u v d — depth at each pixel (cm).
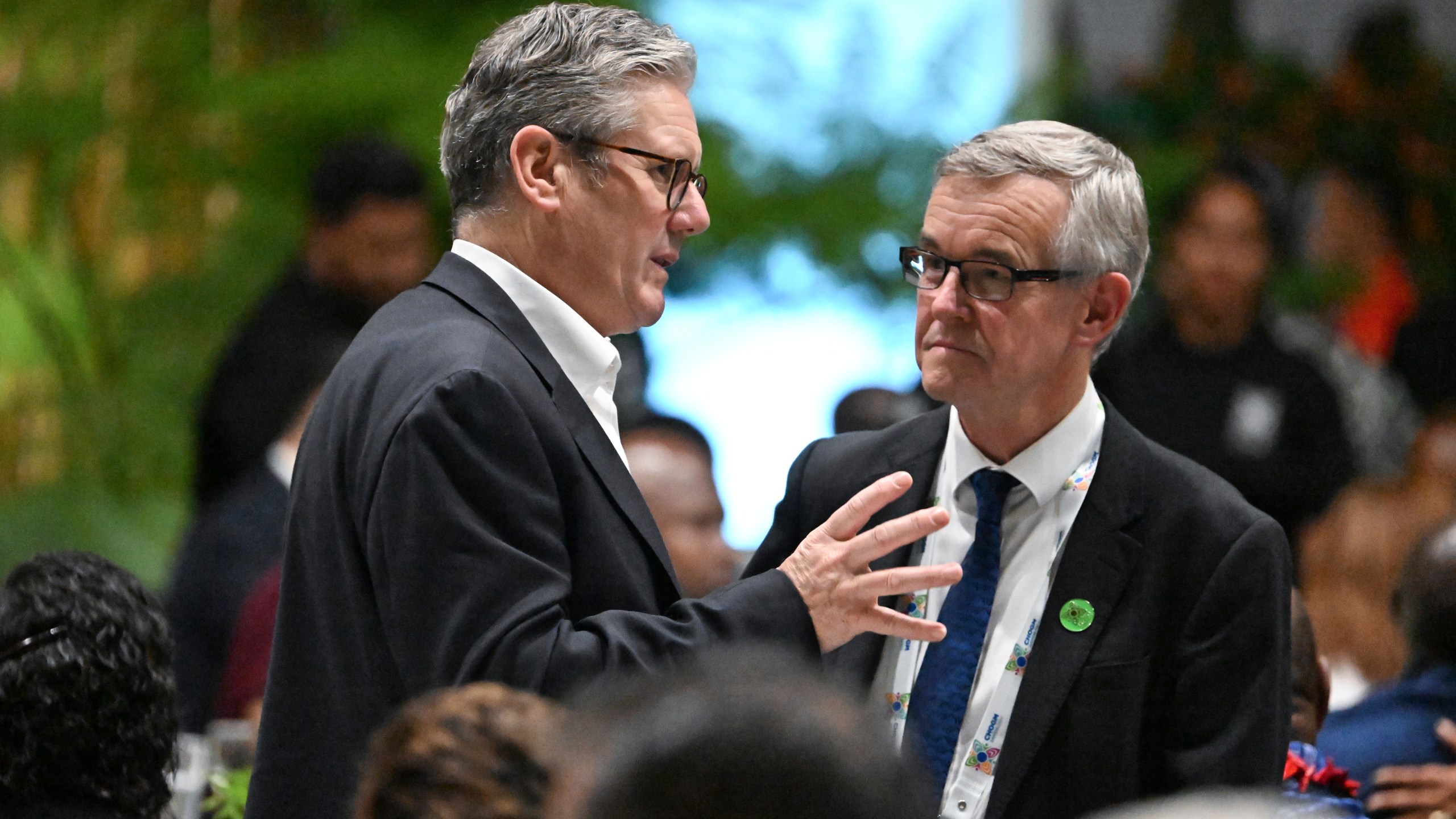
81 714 581
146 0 1585
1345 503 1008
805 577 500
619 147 547
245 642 918
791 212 1459
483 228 561
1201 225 1442
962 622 567
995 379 554
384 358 528
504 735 380
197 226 1550
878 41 1544
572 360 554
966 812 544
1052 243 549
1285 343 1480
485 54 561
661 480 986
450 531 491
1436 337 1645
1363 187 1781
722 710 275
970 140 572
